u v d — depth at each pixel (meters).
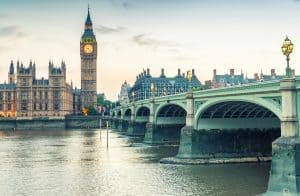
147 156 82.12
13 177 58.84
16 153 90.00
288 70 45.19
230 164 68.06
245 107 67.31
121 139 132.25
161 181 54.47
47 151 94.06
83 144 113.31
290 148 42.75
